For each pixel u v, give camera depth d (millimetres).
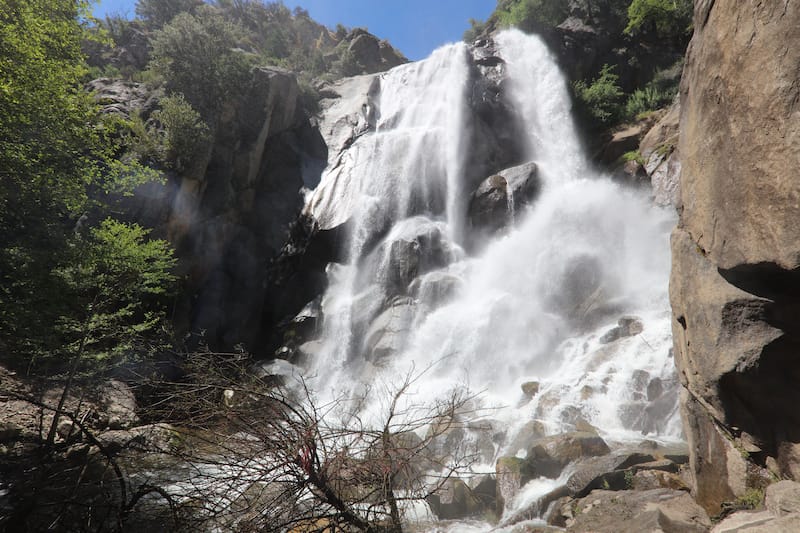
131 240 11547
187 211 17969
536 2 25328
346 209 19625
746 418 3547
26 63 9156
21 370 10164
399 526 2889
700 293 3766
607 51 23875
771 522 2809
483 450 7688
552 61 22781
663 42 23312
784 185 2557
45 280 9328
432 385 12164
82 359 9797
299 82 26812
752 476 3637
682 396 4637
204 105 20125
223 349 18641
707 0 3551
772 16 2674
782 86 2572
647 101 20781
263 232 21359
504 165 20203
